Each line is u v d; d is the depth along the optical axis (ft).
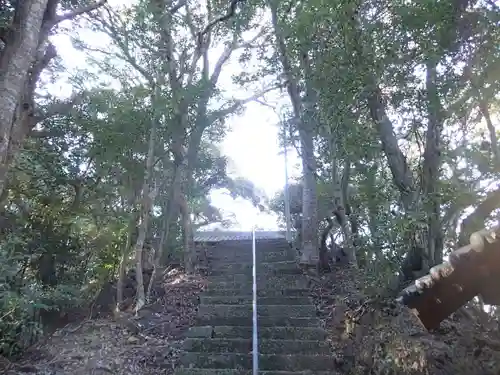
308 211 30.27
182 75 27.63
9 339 17.92
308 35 22.00
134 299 25.17
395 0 19.49
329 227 30.48
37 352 18.79
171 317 23.32
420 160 21.18
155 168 27.63
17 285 19.44
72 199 25.66
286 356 18.02
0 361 17.53
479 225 19.24
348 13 19.93
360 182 22.58
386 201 20.86
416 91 19.67
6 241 20.36
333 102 20.83
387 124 20.90
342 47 20.58
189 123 27.68
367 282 19.99
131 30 28.17
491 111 23.09
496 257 12.41
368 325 18.34
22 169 21.70
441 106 19.57
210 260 33.27
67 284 22.52
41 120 24.62
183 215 31.55
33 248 21.99
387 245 19.66
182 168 29.94
